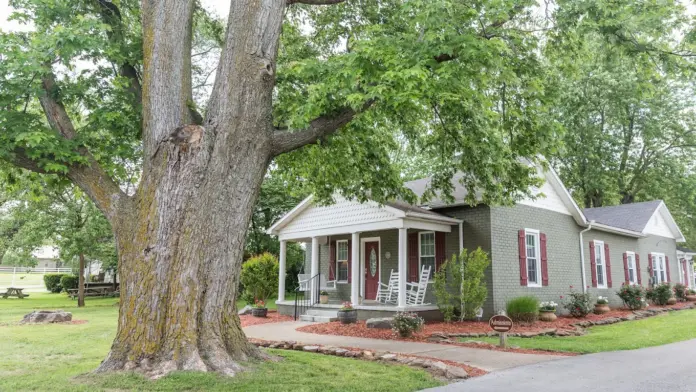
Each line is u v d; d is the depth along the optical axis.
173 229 6.38
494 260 14.39
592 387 6.17
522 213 16.02
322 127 7.73
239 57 6.98
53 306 22.19
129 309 6.29
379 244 17.52
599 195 30.55
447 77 6.81
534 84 9.16
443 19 6.95
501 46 7.09
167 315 6.22
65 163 6.96
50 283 37.03
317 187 12.14
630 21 7.79
